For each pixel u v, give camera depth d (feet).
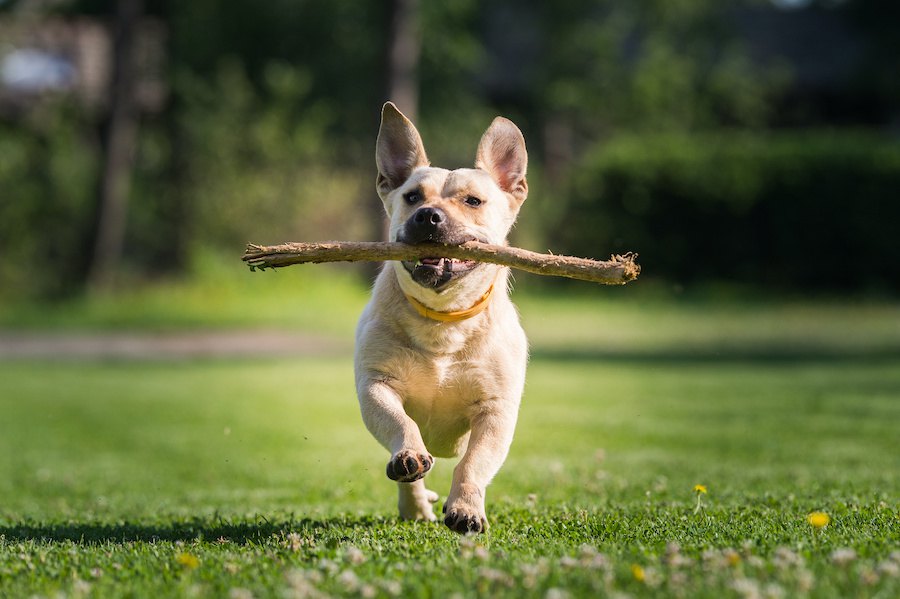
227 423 39.91
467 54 111.75
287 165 92.22
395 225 18.85
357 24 110.22
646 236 96.02
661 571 12.74
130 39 88.69
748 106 125.70
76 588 12.66
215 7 109.91
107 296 86.02
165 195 92.99
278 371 58.03
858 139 97.40
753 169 94.17
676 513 18.88
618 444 32.81
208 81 104.94
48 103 98.02
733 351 65.16
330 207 91.45
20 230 88.02
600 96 124.16
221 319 79.71
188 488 26.84
